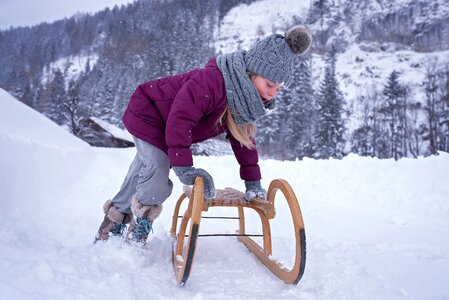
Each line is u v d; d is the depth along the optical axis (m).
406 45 68.12
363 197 4.55
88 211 3.63
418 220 3.66
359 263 2.29
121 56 61.66
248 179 2.35
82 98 45.59
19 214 3.07
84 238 2.71
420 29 73.25
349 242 2.84
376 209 4.18
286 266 2.12
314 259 2.38
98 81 52.34
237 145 2.32
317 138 33.56
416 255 2.49
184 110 1.90
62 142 6.53
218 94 1.96
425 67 56.03
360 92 51.53
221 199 2.15
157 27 68.31
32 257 1.65
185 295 1.71
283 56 1.95
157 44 52.22
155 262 2.12
